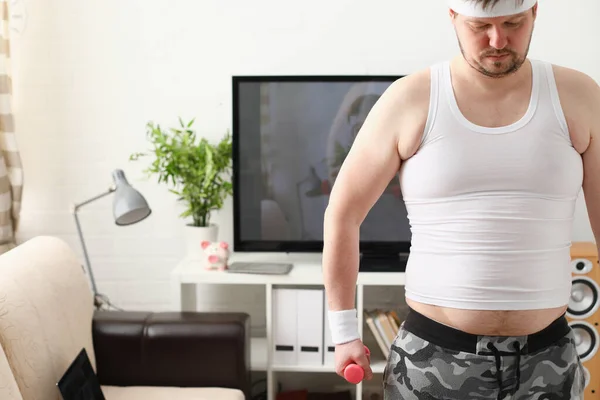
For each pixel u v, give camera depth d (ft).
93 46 10.82
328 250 5.08
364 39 10.66
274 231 10.28
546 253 4.72
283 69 10.76
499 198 4.65
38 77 10.88
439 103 4.75
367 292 11.03
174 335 8.39
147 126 10.87
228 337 8.40
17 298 6.65
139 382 8.46
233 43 10.75
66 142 10.98
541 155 4.61
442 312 4.83
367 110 10.04
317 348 9.80
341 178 5.07
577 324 9.62
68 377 6.87
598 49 10.60
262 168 10.19
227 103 10.85
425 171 4.76
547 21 10.58
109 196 11.06
